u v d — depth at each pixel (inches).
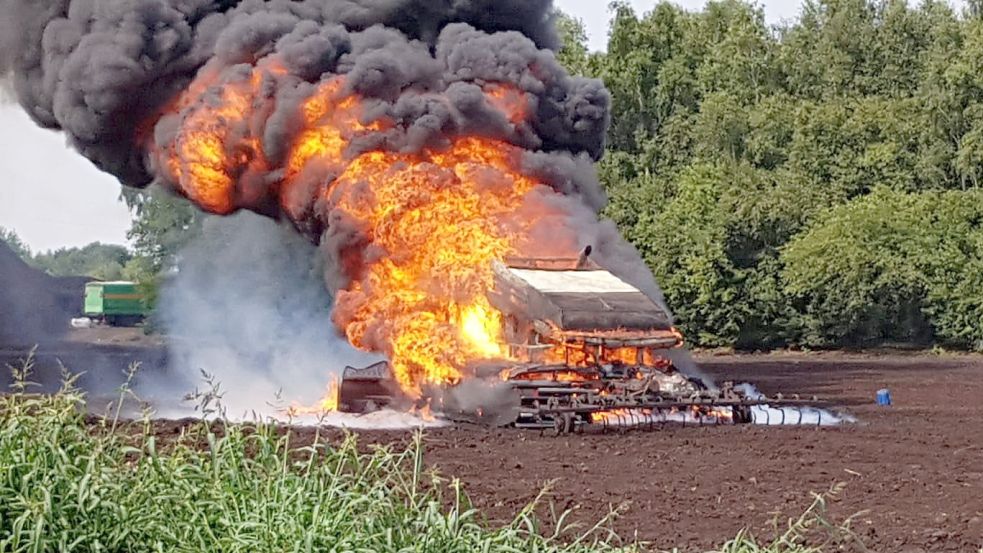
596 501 619.8
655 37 3255.4
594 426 919.7
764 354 2444.6
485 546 405.7
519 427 930.1
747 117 2945.4
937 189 2689.5
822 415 1083.9
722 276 2468.0
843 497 642.8
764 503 620.4
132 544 396.2
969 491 666.8
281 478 417.7
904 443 870.4
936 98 2775.6
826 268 2432.3
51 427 425.7
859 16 3277.6
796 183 2608.3
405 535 405.1
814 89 3218.5
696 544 522.3
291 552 383.9
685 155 2992.1
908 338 2496.3
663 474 709.3
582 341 953.5
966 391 1450.5
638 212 2556.6
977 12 3280.0
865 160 2691.9
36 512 379.2
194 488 418.0
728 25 3417.8
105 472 416.5
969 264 2420.0
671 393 938.1
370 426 935.7
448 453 778.8
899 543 532.4
